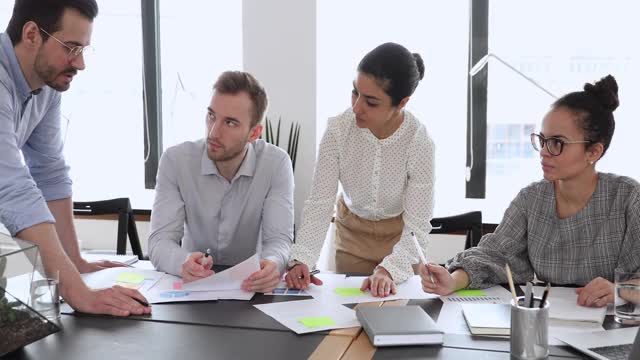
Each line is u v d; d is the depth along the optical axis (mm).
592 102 1616
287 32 3283
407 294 1684
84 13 1671
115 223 3641
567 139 1626
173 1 3621
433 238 3264
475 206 3418
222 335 1365
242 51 3342
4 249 1253
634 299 1408
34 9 1631
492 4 3297
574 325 1414
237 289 1711
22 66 1684
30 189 1536
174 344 1310
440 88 3375
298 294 1688
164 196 2016
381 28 3375
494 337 1353
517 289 1733
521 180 3389
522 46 3293
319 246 1939
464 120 3412
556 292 1659
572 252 1737
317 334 1376
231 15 3551
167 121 3754
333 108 3477
